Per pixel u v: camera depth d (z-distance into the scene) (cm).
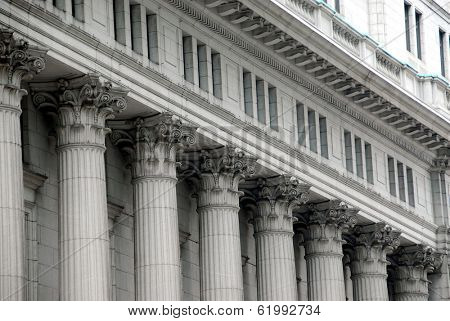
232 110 10862
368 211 12688
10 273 8656
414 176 13688
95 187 9419
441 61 15125
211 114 10575
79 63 9344
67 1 9319
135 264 10038
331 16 12162
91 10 9512
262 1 10731
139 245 10025
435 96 13775
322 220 12062
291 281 11412
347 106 12388
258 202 11406
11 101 8831
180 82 10300
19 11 8912
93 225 9369
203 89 10600
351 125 12575
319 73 11806
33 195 9544
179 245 10662
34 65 8925
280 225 11431
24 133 9488
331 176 12094
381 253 12900
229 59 10919
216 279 10656
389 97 12650
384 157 13125
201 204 10775
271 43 11188
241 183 11400
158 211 10044
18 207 8756
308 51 11456
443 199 14038
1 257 8644
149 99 9944
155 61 10094
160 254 9994
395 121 13088
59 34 9200
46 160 9625
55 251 9625
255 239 11475
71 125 9438
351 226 12388
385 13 13912
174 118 10138
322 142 12094
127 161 10206
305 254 12162
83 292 9262
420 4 14750
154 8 10144
